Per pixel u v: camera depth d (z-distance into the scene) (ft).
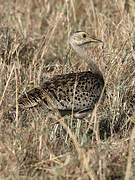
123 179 52.65
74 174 52.08
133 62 81.92
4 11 106.93
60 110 66.54
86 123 69.51
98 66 75.46
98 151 56.75
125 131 67.05
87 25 106.83
